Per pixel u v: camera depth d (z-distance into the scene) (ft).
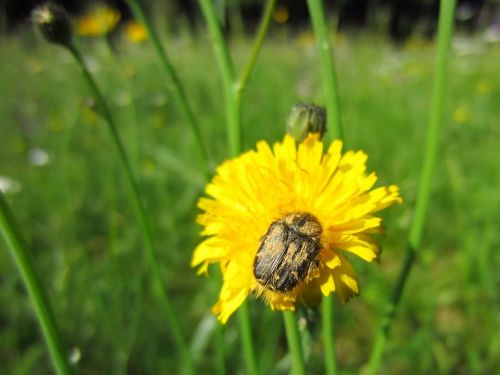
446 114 1.01
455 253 0.66
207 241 0.23
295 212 0.21
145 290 0.62
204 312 0.58
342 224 0.21
